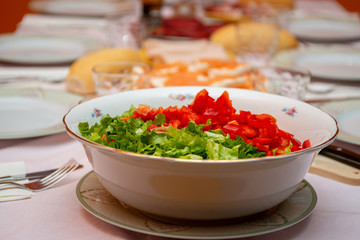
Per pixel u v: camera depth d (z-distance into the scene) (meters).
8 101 1.14
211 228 0.60
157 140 0.63
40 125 1.02
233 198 0.58
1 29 3.74
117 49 1.39
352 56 1.64
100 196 0.69
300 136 0.76
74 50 1.70
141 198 0.60
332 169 0.84
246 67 1.25
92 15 2.40
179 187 0.57
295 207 0.66
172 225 0.61
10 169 0.81
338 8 2.80
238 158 0.59
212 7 2.40
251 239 0.62
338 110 1.10
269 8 2.13
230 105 0.73
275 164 0.57
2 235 0.62
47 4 2.44
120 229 0.65
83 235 0.63
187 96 0.85
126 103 0.81
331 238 0.64
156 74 1.19
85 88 1.26
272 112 0.81
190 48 1.53
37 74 1.45
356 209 0.72
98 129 0.67
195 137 0.60
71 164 0.80
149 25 2.02
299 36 2.01
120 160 0.58
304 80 1.13
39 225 0.65
